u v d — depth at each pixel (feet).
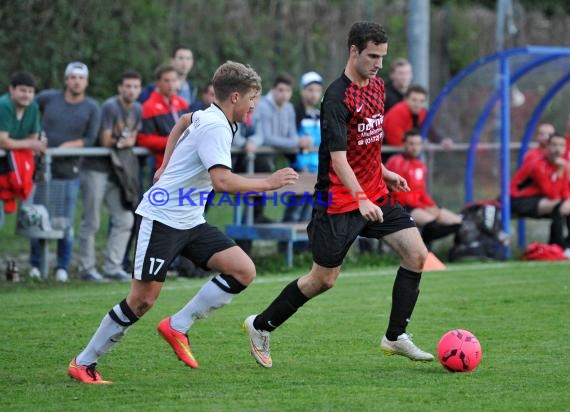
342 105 56.49
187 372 57.47
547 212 121.60
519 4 224.12
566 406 48.57
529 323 73.26
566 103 147.13
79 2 163.22
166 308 80.18
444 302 82.89
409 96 118.01
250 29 178.40
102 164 100.58
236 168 112.16
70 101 103.71
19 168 95.04
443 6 220.23
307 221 116.98
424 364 59.72
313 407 48.32
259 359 58.18
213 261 55.83
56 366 59.16
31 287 94.89
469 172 128.77
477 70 122.52
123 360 60.90
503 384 53.57
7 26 158.81
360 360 61.00
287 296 57.67
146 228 54.34
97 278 100.94
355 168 58.08
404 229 58.54
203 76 173.17
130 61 167.94
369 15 187.11
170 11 171.42
